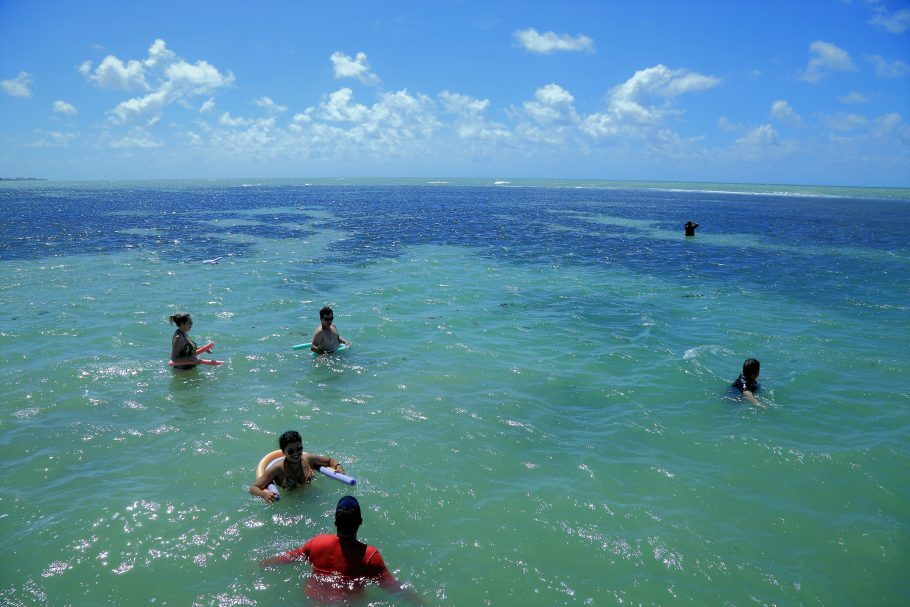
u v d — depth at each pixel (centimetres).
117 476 744
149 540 616
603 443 866
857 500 724
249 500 698
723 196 9569
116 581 555
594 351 1297
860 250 3011
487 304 1744
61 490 708
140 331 1393
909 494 737
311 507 688
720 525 669
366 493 716
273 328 1441
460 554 607
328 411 958
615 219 4922
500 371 1162
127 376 1095
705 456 831
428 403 995
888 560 614
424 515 675
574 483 751
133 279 2055
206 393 1025
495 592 553
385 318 1545
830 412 982
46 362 1158
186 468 768
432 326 1483
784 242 3338
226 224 4256
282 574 570
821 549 630
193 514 666
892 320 1590
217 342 1320
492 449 838
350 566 562
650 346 1330
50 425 884
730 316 1633
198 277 2111
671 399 1034
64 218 4625
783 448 849
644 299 1841
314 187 13500
